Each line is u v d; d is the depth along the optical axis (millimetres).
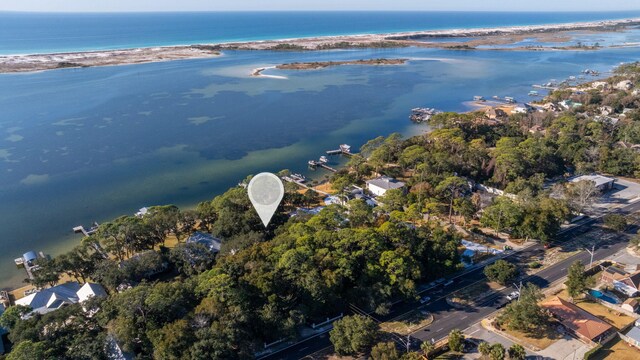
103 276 90688
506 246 110062
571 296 88750
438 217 124438
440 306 87812
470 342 77438
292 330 74938
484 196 138875
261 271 82125
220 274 80062
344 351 74312
